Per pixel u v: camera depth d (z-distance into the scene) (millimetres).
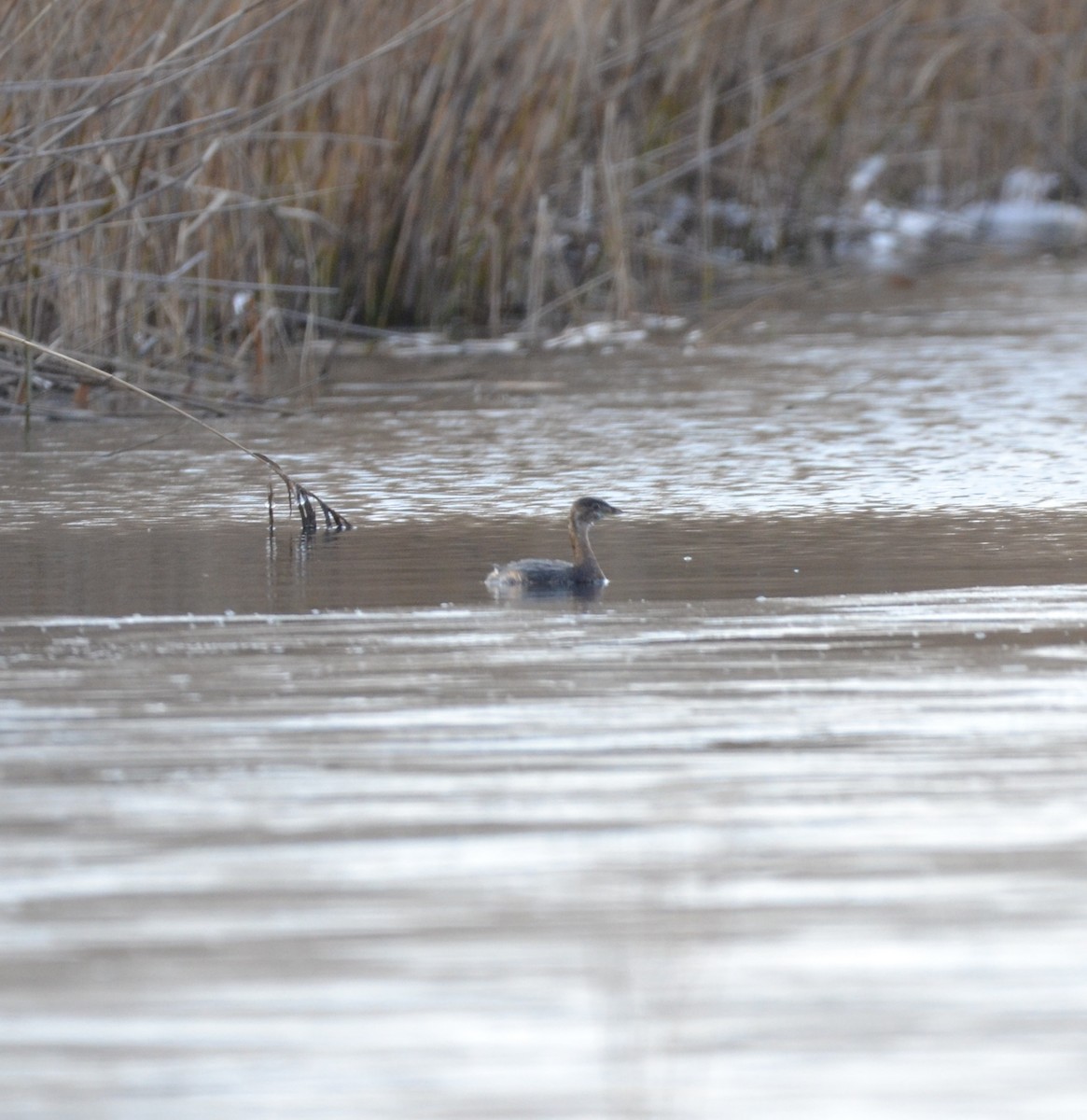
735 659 31531
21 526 42656
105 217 54844
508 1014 19812
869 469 48531
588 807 25047
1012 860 23312
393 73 73000
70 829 24453
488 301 78938
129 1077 18734
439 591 36438
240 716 28781
